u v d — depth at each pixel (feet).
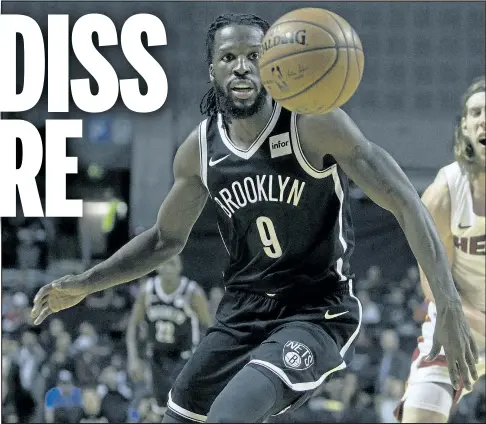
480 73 39.91
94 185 37.76
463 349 8.45
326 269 9.68
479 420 24.53
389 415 24.16
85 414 24.67
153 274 32.91
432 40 40.19
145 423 24.35
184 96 38.86
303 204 9.36
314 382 9.02
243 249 9.91
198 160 9.91
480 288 14.92
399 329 29.71
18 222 36.24
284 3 39.42
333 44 8.43
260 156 9.39
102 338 31.53
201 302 24.25
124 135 38.22
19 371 25.99
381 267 34.06
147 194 37.86
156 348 24.14
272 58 8.57
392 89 39.93
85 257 36.78
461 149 14.85
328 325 9.55
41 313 10.76
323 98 8.52
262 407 8.48
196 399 10.07
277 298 9.73
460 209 14.83
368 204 34.30
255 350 9.30
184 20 39.40
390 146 39.27
